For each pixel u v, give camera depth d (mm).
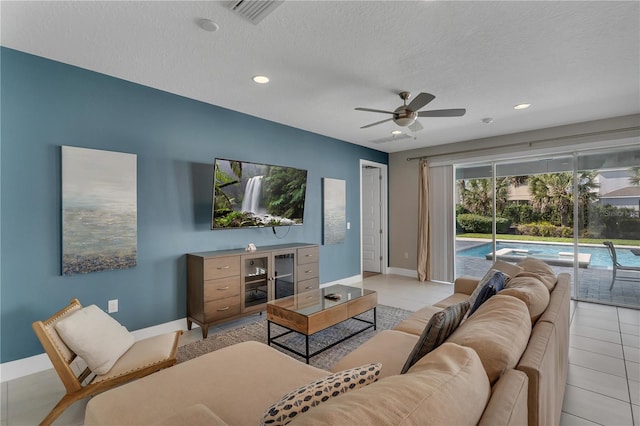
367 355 1811
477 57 2523
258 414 1258
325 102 3553
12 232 2393
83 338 1883
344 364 1741
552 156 4648
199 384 1467
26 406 2070
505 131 4773
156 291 3189
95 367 1895
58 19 2008
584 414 1973
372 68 2715
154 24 2072
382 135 5078
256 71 2775
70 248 2617
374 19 2020
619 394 2184
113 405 1313
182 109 3381
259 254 3656
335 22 2053
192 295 3320
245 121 3973
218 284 3273
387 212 6422
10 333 2387
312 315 2559
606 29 2129
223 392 1404
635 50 2406
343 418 622
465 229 5539
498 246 5168
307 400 892
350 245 5617
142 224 3088
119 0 1828
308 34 2195
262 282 3713
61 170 2600
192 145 3463
